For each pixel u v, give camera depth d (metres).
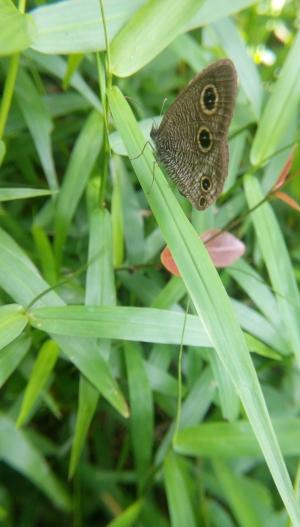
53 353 0.09
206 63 0.11
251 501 0.10
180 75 0.14
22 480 0.12
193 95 0.07
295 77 0.10
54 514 0.11
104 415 0.12
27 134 0.11
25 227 0.12
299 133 0.12
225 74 0.07
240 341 0.07
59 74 0.10
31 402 0.09
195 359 0.10
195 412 0.10
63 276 0.10
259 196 0.10
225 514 0.10
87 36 0.07
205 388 0.10
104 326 0.08
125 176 0.11
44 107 0.10
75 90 0.12
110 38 0.07
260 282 0.10
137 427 0.09
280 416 0.11
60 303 0.08
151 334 0.08
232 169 0.11
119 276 0.10
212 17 0.08
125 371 0.10
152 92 0.12
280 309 0.09
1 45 0.07
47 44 0.07
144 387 0.09
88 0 0.07
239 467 0.11
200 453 0.09
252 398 0.06
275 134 0.10
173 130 0.08
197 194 0.08
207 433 0.09
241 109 0.11
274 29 0.14
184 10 0.08
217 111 0.07
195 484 0.10
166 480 0.09
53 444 0.11
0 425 0.09
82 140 0.10
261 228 0.09
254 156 0.10
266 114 0.10
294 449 0.09
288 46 0.12
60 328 0.07
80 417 0.08
